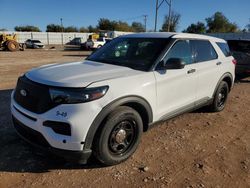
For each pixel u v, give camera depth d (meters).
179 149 4.62
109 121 3.71
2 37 33.03
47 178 3.68
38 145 3.71
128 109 3.93
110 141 3.84
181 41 5.05
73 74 3.91
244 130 5.61
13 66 15.80
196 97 5.43
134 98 3.98
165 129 5.43
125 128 4.01
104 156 3.80
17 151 4.31
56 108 3.50
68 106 3.49
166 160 4.24
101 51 5.32
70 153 3.55
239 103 7.56
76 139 3.51
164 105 4.62
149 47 4.79
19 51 33.31
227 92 6.62
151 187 3.57
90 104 3.54
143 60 4.57
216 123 5.89
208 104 6.05
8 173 3.75
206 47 5.79
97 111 3.58
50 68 4.29
